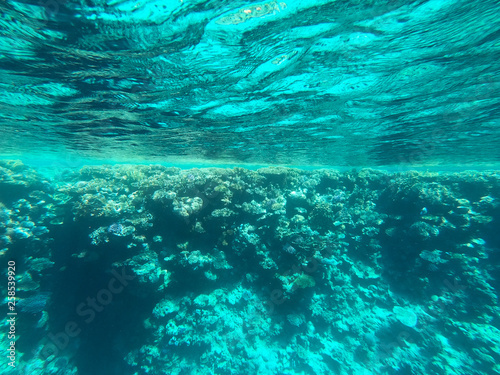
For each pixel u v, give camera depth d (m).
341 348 2.56
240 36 1.32
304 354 2.46
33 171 3.11
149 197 2.66
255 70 1.68
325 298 2.80
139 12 1.12
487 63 1.62
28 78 1.69
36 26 1.18
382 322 2.71
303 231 2.72
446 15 1.21
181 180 2.74
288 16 1.20
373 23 1.28
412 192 3.14
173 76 1.70
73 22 1.16
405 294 2.87
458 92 2.03
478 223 2.89
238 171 3.04
